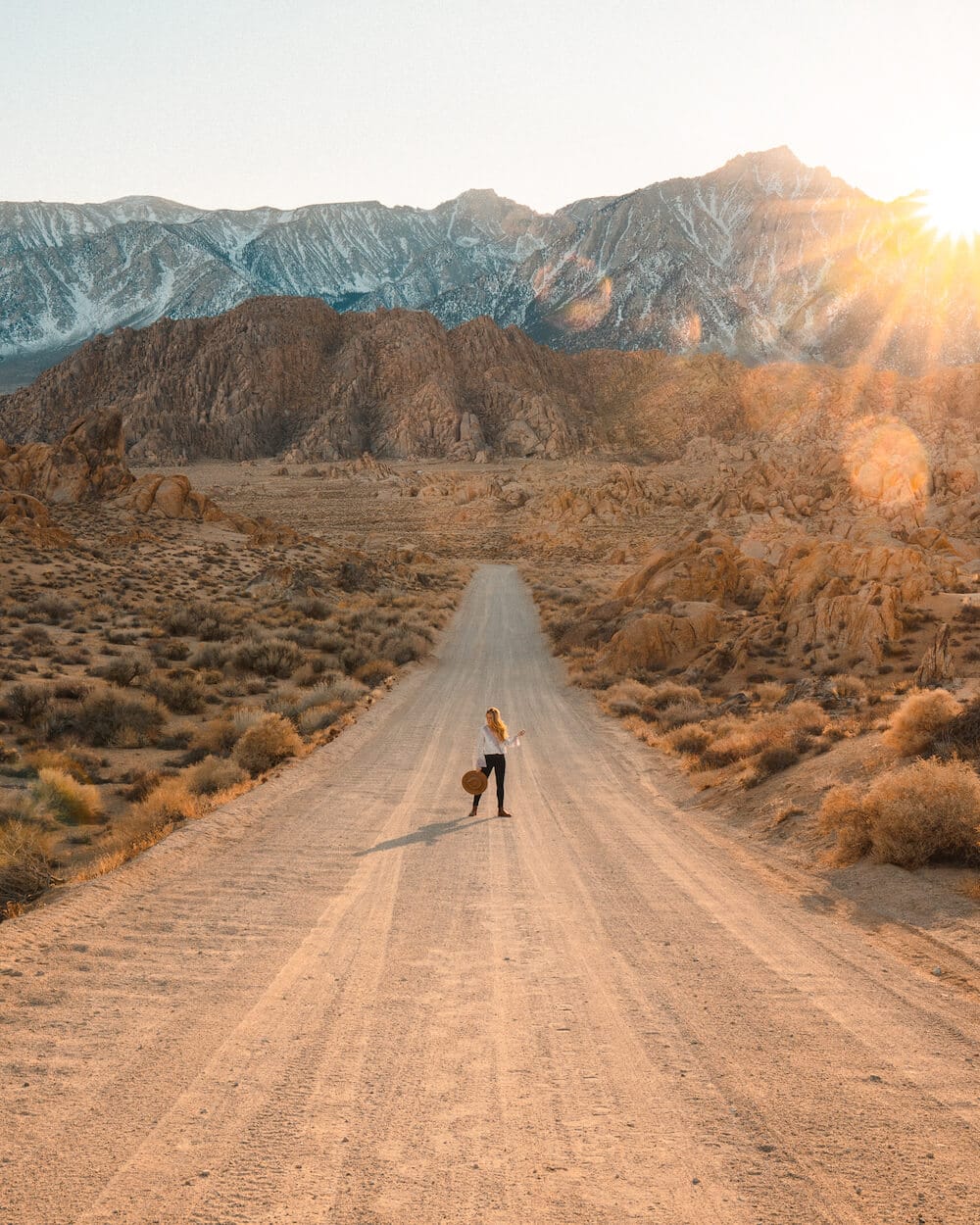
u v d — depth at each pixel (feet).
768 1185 13.62
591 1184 13.70
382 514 533.55
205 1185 13.58
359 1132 15.28
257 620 179.11
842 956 25.35
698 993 22.35
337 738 83.05
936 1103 16.20
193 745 89.76
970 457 454.40
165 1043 18.94
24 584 185.68
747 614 161.07
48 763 73.92
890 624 131.44
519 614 229.86
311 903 31.35
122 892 32.50
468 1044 19.10
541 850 41.16
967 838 33.04
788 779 51.62
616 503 480.64
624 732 91.09
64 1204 13.03
